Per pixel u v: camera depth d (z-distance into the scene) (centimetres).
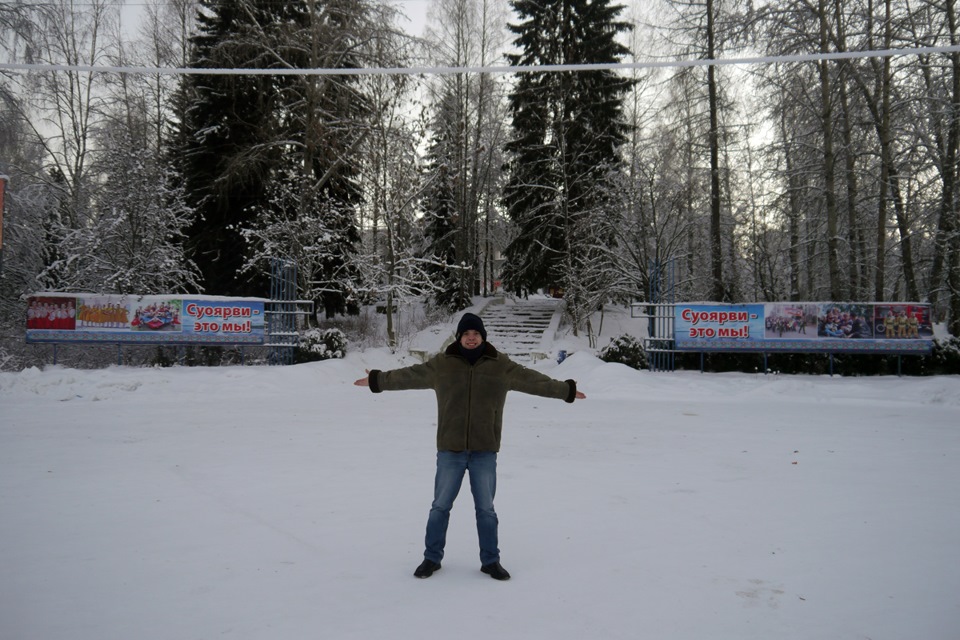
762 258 2933
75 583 420
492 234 4609
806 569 447
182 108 2914
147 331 1834
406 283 2467
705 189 2727
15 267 2414
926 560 464
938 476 727
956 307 2070
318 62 2358
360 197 2659
